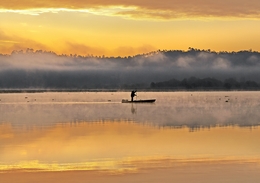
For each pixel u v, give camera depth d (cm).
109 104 13788
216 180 2483
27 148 3719
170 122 6234
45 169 2819
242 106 12025
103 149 3631
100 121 6519
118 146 3800
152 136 4506
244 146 3722
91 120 6731
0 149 3656
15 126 5734
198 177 2547
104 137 4450
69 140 4228
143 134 4694
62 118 7212
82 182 2473
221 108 10800
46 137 4475
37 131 5075
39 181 2500
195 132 4866
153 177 2561
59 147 3762
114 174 2648
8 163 3027
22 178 2569
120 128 5381
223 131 4956
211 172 2666
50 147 3769
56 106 12469
